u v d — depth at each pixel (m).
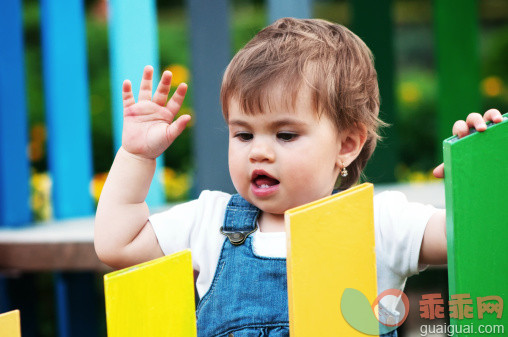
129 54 4.25
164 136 2.39
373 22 5.40
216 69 3.96
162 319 1.60
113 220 2.43
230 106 2.34
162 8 10.18
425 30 10.91
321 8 10.61
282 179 2.27
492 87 8.84
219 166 3.99
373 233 1.76
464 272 1.73
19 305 4.45
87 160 4.45
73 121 4.37
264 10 10.01
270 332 2.33
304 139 2.28
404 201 2.40
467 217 1.73
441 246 2.24
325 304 1.65
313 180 2.30
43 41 4.29
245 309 2.37
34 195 6.07
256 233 2.45
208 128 3.99
